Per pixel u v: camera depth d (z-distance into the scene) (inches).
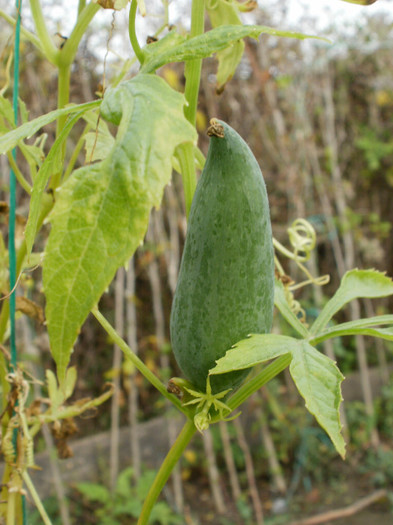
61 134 28.4
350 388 209.3
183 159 34.0
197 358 32.1
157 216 170.6
